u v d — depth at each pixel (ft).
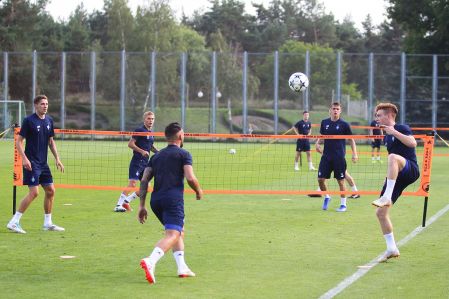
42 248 44.45
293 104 205.98
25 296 33.04
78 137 203.82
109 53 208.95
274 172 101.76
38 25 286.66
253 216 58.54
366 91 205.36
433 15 228.43
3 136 198.90
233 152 139.64
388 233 40.81
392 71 203.72
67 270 38.37
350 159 130.52
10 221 50.29
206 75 211.61
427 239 47.98
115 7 313.12
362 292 33.86
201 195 36.37
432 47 228.02
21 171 56.18
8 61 209.97
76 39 330.13
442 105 201.57
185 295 33.24
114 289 34.35
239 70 208.64
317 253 43.09
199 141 204.85
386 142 42.73
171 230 35.60
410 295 33.32
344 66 205.87
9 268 38.75
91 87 209.05
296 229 51.96
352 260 41.14
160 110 208.64
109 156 129.49
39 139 49.73
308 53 205.26
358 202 68.23
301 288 34.60
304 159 129.08
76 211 61.26
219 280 36.24
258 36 431.84
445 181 89.71
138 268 38.91
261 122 205.77
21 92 211.20
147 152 61.87
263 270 38.42
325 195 63.10
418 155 140.67
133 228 52.26
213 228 52.39
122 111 208.64
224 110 207.72
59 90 209.56
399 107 203.21
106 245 45.50
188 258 41.55
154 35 311.47
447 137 201.16
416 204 66.54
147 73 208.85
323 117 205.26
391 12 235.40
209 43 423.64
